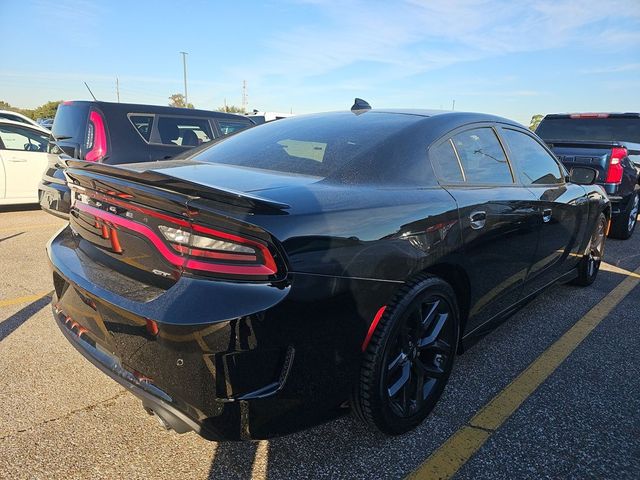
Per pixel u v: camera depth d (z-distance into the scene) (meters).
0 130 7.71
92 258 2.18
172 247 1.77
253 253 1.68
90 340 2.14
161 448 2.18
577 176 3.96
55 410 2.43
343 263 1.86
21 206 8.56
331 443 2.25
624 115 8.51
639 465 2.14
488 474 2.07
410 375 2.30
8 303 3.79
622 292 4.50
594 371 2.97
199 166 2.45
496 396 2.67
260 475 2.04
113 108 5.67
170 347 1.68
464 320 2.69
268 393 1.74
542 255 3.37
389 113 2.91
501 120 3.26
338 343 1.89
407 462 2.13
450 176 2.59
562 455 2.19
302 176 2.22
